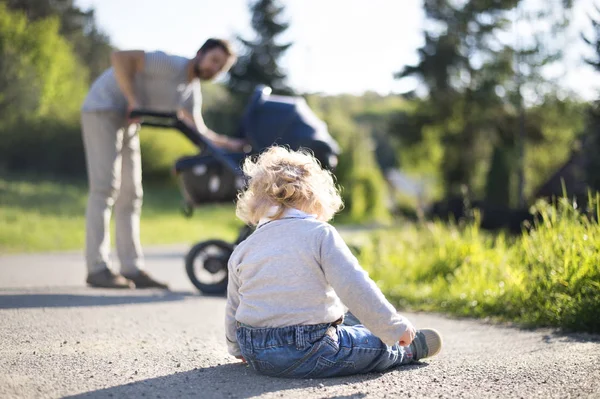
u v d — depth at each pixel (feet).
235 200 19.10
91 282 18.58
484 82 114.11
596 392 7.84
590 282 13.28
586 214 15.21
